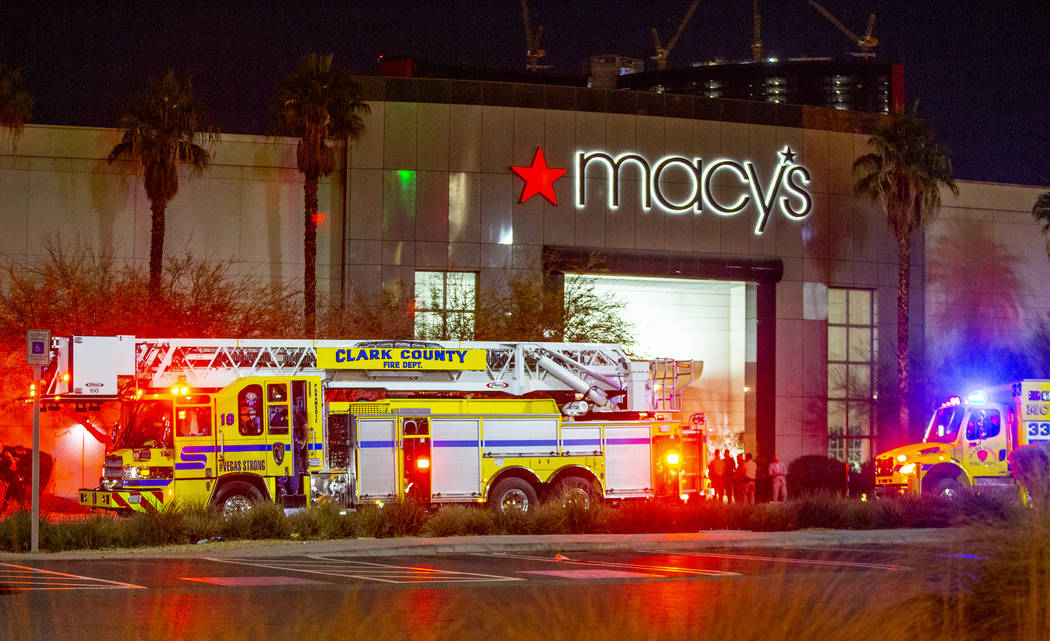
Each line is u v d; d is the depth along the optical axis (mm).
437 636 18031
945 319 91125
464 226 79688
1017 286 93062
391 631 18484
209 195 76875
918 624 16938
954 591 17453
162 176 70625
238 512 37406
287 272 77625
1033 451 40875
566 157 82125
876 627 16906
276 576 26297
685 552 34594
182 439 39312
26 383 58531
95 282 60156
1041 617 16234
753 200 86188
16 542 32469
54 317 56656
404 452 41438
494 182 80562
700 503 43938
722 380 88250
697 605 21906
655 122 84312
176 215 76250
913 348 89875
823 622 17109
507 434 42812
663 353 87312
